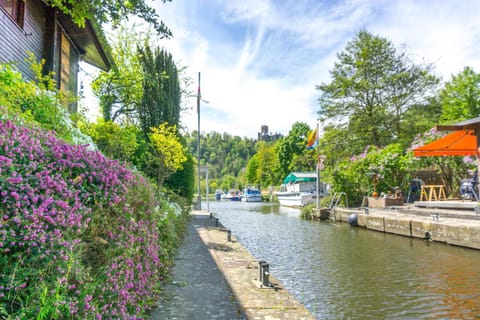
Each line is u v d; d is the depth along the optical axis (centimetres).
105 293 220
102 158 251
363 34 2780
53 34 974
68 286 181
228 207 3644
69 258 182
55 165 211
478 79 2241
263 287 434
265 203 4681
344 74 2859
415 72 2661
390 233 1338
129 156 1114
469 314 506
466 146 1362
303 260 890
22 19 834
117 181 245
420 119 2603
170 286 431
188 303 368
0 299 155
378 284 661
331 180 2223
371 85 2736
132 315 258
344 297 589
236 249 720
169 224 593
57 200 187
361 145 2792
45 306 161
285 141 5609
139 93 1638
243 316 334
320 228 1592
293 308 360
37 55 921
